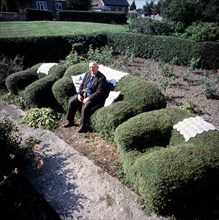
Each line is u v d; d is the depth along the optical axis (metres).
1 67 9.06
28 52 11.69
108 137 4.85
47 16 26.52
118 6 53.00
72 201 3.68
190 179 3.07
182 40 10.19
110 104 5.17
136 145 4.03
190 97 7.11
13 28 17.72
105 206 3.53
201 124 4.09
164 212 3.23
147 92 5.12
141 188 3.36
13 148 4.30
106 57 10.19
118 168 4.16
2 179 3.73
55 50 12.56
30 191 3.87
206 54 9.66
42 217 3.44
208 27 10.57
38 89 6.45
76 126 5.67
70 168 4.30
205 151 3.38
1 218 3.38
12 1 27.70
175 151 3.41
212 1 11.67
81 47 12.37
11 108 6.95
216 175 3.26
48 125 5.68
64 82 6.15
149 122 4.20
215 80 7.70
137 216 3.29
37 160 4.41
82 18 26.80
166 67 8.77
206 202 3.31
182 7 12.10
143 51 11.92
